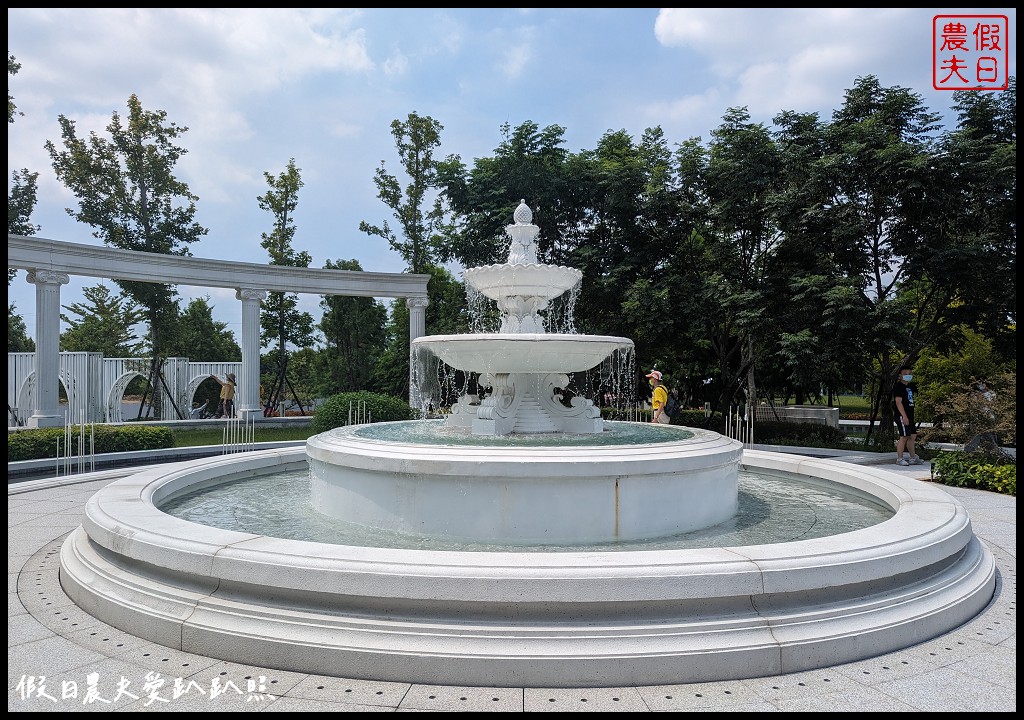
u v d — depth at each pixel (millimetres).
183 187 28297
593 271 20344
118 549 4836
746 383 24812
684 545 5898
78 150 26328
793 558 4152
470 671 3688
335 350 35188
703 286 18297
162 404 24094
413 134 29172
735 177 17812
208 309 37656
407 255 30594
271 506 7465
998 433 12367
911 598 4480
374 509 6363
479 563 3967
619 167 19812
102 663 3982
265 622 4004
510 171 21156
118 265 18859
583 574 3850
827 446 17719
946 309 17438
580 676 3680
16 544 6789
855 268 17000
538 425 8328
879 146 15852
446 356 8484
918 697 3600
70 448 12875
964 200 15914
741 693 3629
